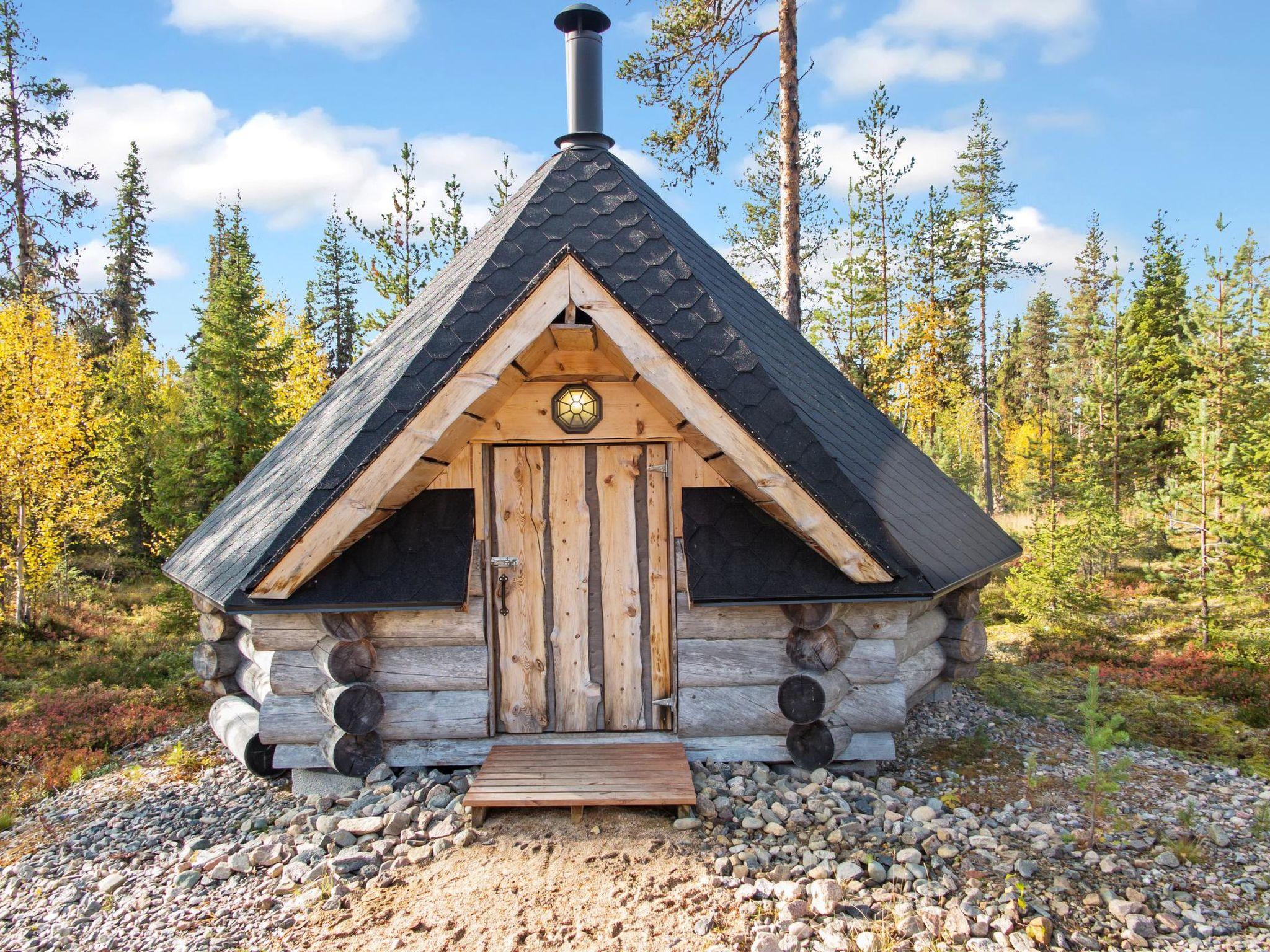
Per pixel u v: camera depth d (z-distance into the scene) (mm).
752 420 5012
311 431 7211
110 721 8062
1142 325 26844
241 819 5305
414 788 5285
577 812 4758
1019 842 4621
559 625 5777
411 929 3811
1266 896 4184
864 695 5477
